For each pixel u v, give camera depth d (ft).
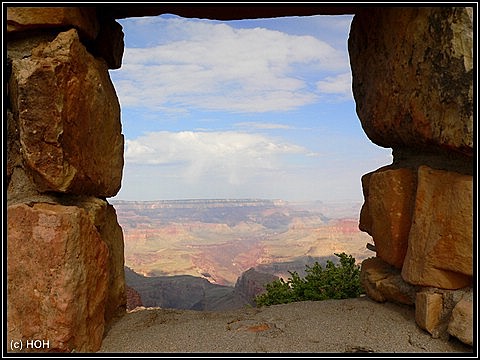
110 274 9.32
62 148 7.34
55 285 6.91
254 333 8.45
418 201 8.20
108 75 9.24
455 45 7.22
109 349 7.79
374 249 10.55
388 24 8.85
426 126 7.98
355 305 9.79
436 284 7.85
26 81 6.92
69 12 7.56
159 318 9.67
